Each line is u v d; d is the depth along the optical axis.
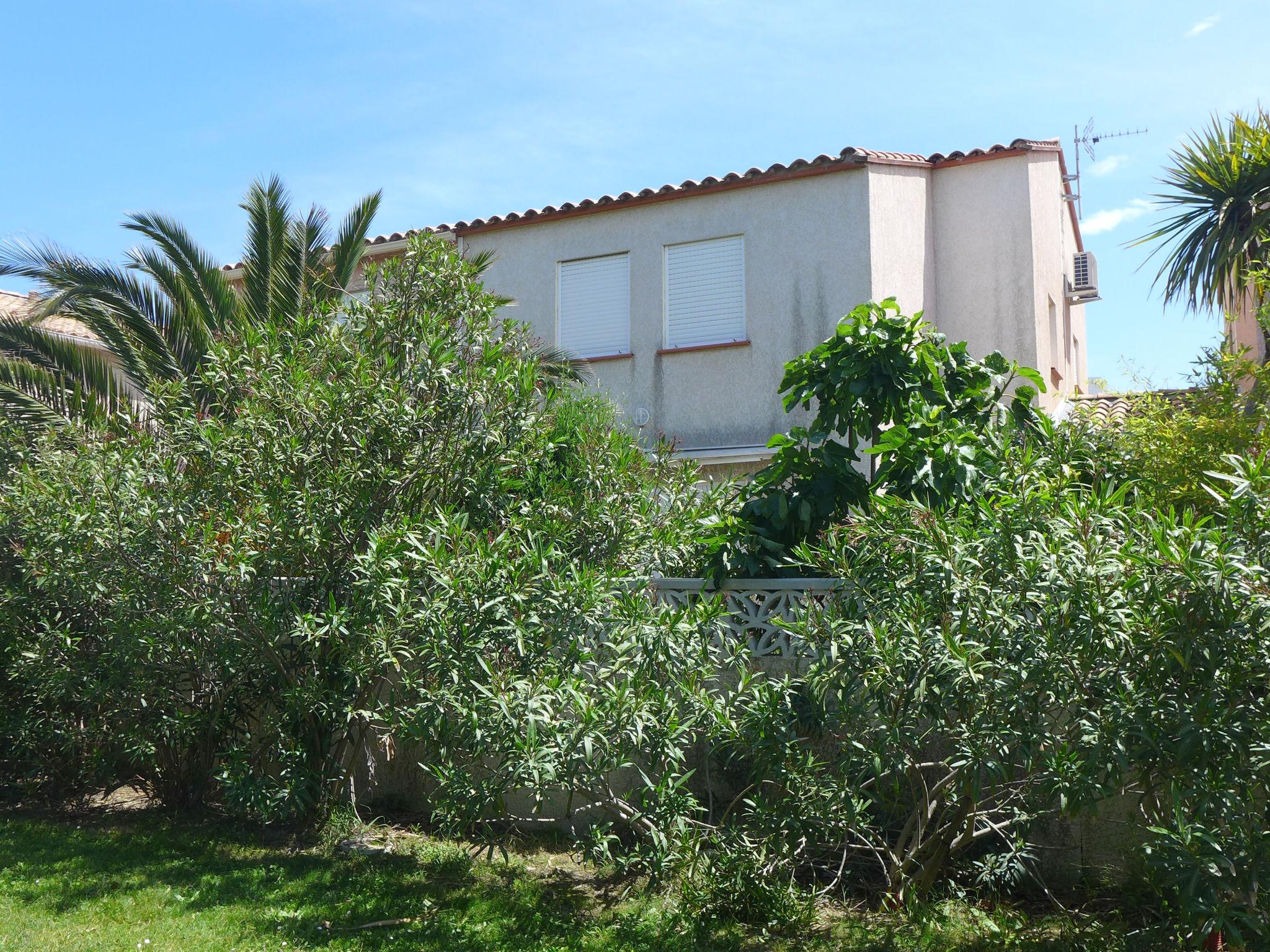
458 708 5.42
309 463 6.91
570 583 5.91
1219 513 4.63
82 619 7.71
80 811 8.05
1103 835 5.85
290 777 6.91
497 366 7.34
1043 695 4.69
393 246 14.84
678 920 5.50
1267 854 4.03
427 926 5.55
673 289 13.61
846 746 5.21
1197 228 10.81
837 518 7.24
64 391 11.00
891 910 5.59
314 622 6.36
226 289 12.07
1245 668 4.21
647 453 8.09
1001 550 4.82
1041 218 13.12
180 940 5.33
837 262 12.59
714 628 6.21
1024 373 7.55
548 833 7.24
